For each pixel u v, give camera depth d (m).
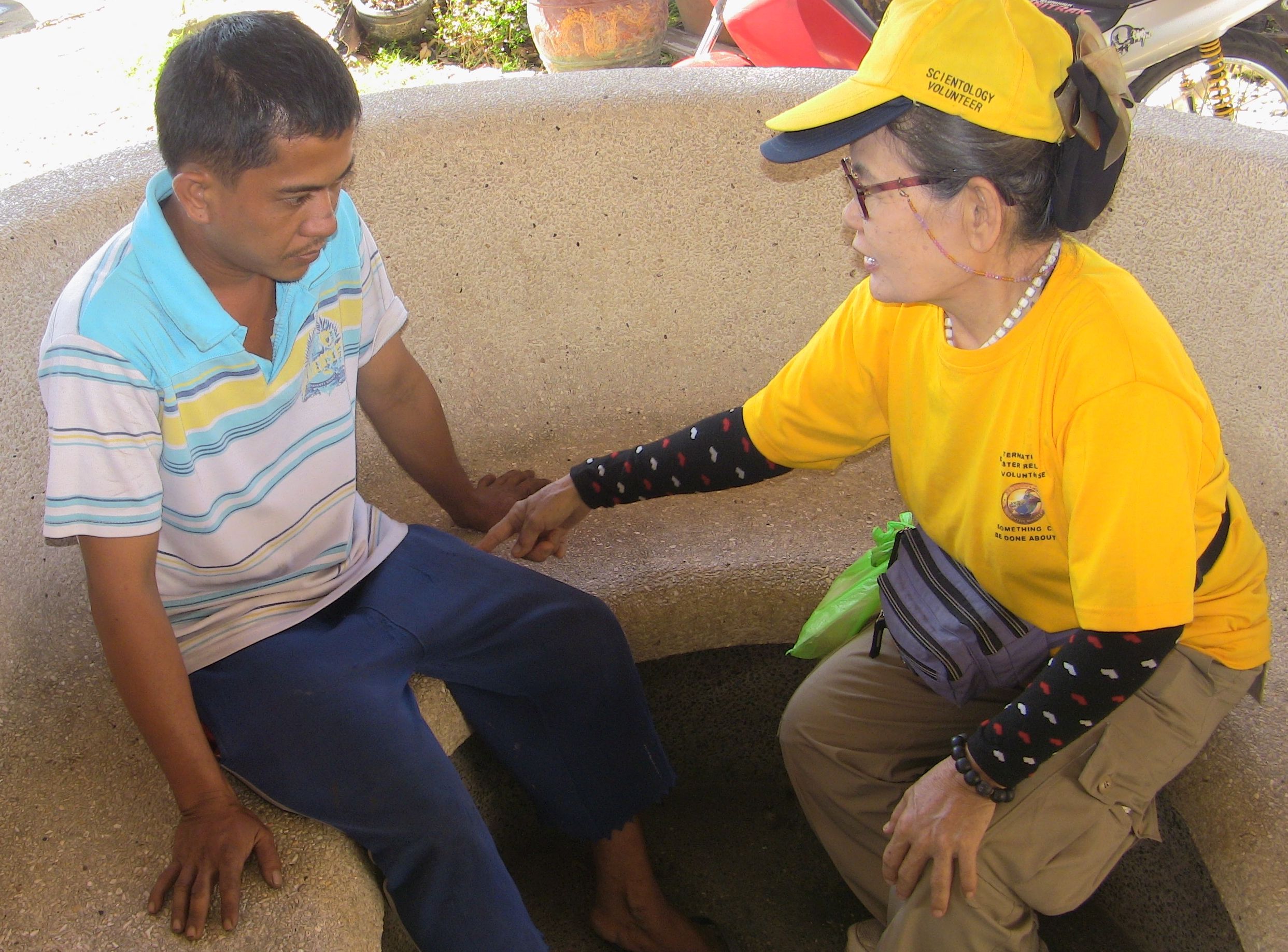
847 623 1.69
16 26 5.71
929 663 1.47
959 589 1.47
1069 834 1.33
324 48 1.14
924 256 1.20
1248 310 1.93
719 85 2.12
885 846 1.55
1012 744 1.27
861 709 1.56
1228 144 1.89
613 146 2.09
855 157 1.20
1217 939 1.55
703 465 1.66
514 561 1.93
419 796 1.31
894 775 1.54
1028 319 1.22
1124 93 1.12
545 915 1.96
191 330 1.20
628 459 1.71
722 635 1.98
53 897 1.25
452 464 1.87
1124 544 1.16
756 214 2.17
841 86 1.19
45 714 1.53
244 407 1.30
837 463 1.62
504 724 1.65
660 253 2.21
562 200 2.13
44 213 1.65
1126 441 1.16
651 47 4.48
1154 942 1.75
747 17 3.22
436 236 2.09
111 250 1.24
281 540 1.43
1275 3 3.66
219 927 1.22
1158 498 1.15
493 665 1.54
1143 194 1.96
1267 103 4.36
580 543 2.00
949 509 1.41
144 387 1.20
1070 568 1.24
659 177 2.13
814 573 1.95
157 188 1.25
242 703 1.33
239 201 1.14
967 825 1.30
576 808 1.67
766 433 1.60
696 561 1.96
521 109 2.05
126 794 1.40
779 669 2.19
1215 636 1.37
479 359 2.22
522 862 2.08
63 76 5.13
